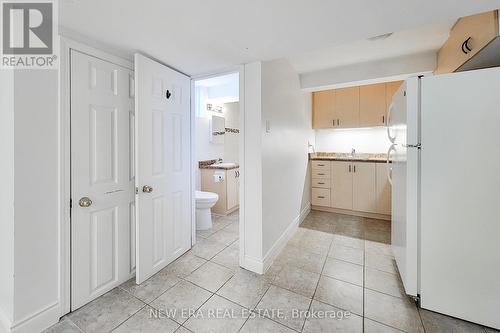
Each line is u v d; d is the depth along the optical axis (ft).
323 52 7.58
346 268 6.91
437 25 5.96
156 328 4.58
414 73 7.88
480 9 3.95
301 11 4.02
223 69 7.13
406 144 5.05
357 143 13.53
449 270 4.76
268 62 6.85
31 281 4.30
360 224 10.87
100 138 5.40
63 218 4.75
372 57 8.02
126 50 5.69
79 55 4.95
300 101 10.46
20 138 4.09
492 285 4.45
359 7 3.90
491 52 4.97
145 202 6.05
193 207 8.25
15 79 4.00
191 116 7.92
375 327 4.62
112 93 5.64
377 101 12.00
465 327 4.59
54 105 4.56
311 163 13.12
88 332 4.47
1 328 4.28
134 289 5.80
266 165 6.82
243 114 6.68
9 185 4.11
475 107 4.39
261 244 6.59
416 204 5.00
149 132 6.09
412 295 5.17
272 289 5.88
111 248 5.73
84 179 5.10
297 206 10.33
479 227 4.48
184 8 3.95
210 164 13.29
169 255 7.04
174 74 6.97
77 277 5.03
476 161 4.43
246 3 3.79
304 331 4.53
